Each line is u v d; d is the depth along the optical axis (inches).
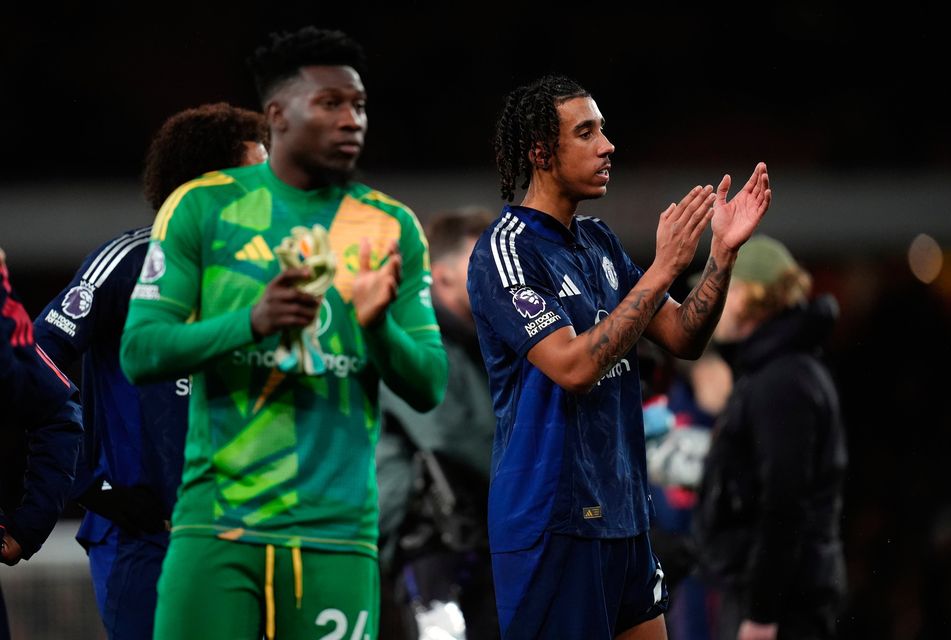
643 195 1748.3
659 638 526.3
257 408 447.2
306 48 459.5
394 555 669.3
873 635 1182.9
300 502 445.7
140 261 530.6
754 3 2054.6
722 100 2046.0
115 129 1957.4
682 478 874.8
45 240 1617.9
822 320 754.8
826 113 2036.2
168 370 440.8
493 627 663.1
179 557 447.5
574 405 494.0
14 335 465.7
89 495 518.9
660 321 529.0
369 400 465.1
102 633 804.6
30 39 1946.4
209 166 542.6
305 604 446.6
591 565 492.1
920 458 1392.7
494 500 502.9
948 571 984.9
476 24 2048.5
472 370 669.9
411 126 2010.3
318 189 469.7
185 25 1967.3
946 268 1680.6
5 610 446.9
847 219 1704.0
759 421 743.7
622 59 2058.3
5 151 1937.7
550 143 503.8
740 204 510.0
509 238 503.8
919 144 2006.6
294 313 422.0
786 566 737.6
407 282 480.4
